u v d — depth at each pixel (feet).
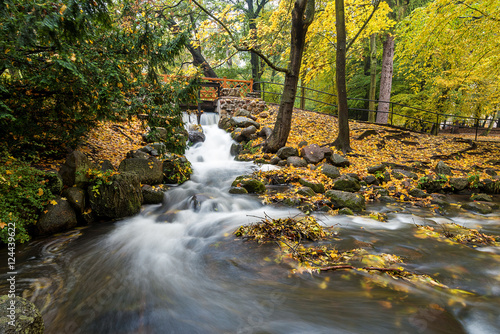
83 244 14.20
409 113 57.67
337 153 33.76
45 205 15.14
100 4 13.50
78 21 12.67
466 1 32.83
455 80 45.01
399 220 17.69
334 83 68.59
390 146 38.55
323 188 23.70
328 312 8.46
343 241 13.87
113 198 17.31
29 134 18.17
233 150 36.17
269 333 7.72
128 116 21.01
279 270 11.10
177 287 10.35
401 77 62.54
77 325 8.34
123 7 22.48
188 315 8.70
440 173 28.58
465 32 36.09
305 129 42.52
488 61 36.19
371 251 12.69
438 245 13.57
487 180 26.03
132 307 9.16
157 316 8.67
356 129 43.04
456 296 9.20
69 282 10.73
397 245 13.57
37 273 11.38
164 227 16.71
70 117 19.38
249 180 23.75
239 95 51.24
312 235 14.24
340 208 19.85
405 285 9.81
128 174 18.71
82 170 17.44
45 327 8.26
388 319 8.03
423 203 21.65
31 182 14.71
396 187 24.93
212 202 19.80
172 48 19.22
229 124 41.88
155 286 10.44
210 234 15.51
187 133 36.29
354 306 8.68
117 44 17.75
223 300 9.41
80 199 16.49
